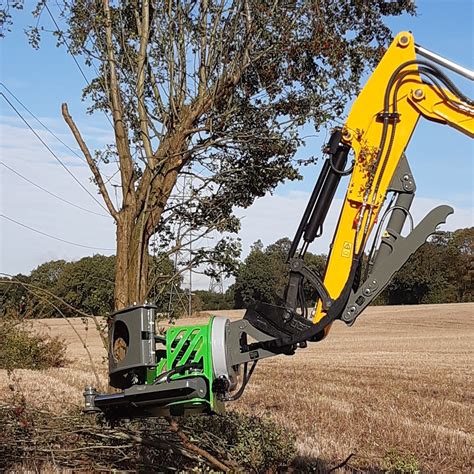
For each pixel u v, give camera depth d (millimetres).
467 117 6902
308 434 13383
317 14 11031
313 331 6605
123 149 10992
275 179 12117
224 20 11469
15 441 9508
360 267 6922
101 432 9484
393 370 27141
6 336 26078
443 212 6816
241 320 6770
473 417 16203
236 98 11703
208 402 6602
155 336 6875
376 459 11281
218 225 11953
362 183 6914
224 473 8664
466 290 88500
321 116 11344
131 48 11719
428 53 7008
